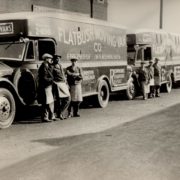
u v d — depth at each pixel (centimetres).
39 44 1227
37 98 1178
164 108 1491
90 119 1252
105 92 1580
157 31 2073
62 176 625
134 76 1886
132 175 621
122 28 1734
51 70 1170
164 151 776
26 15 1195
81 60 1402
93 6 2866
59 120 1241
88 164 690
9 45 1205
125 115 1327
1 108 1102
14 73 1145
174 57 2302
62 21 1305
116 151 782
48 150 829
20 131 1062
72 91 1280
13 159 764
